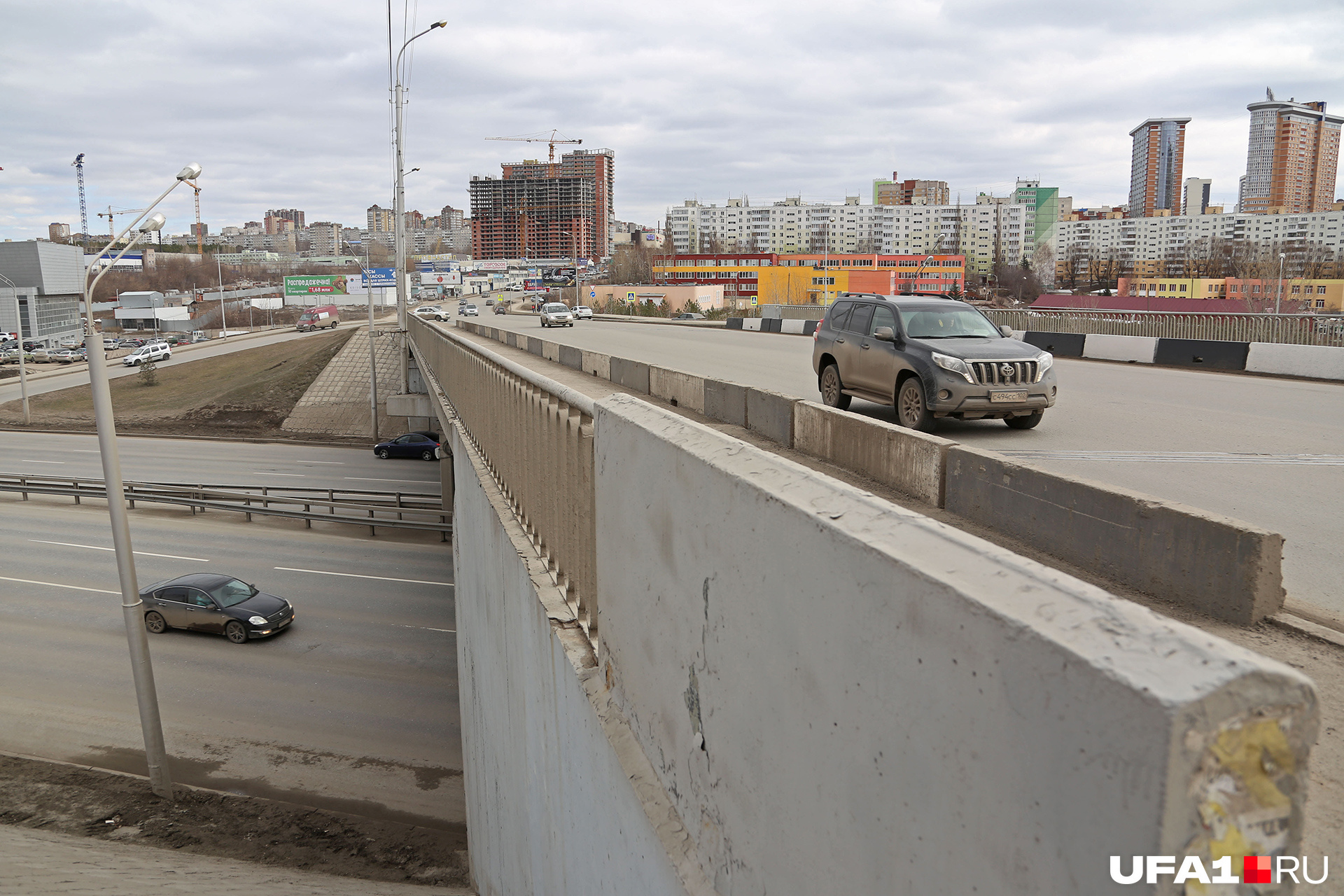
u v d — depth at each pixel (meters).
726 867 2.30
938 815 1.36
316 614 23.34
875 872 1.56
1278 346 17.03
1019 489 4.16
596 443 3.55
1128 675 0.97
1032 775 1.13
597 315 62.97
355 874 12.75
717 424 8.61
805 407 6.67
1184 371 18.39
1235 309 84.00
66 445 52.62
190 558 28.78
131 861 11.16
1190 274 191.75
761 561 2.00
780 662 1.92
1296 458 8.30
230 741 16.91
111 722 17.75
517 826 6.11
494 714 7.37
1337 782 2.15
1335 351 15.91
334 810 14.68
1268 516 6.07
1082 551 3.79
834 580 1.66
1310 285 111.69
